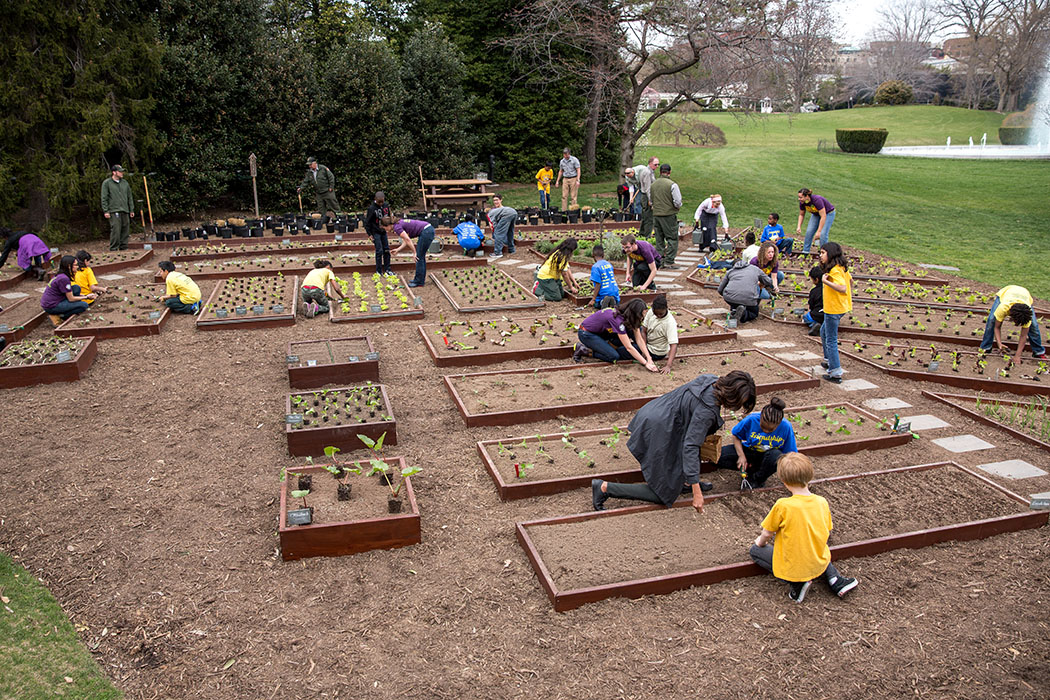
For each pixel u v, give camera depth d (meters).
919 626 4.56
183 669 4.18
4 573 4.96
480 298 11.71
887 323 10.57
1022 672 4.19
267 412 7.61
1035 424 7.51
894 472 6.32
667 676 4.13
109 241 16.95
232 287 12.15
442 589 4.88
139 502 5.90
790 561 4.69
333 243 15.86
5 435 7.02
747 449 6.02
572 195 21.66
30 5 15.06
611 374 8.48
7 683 3.99
